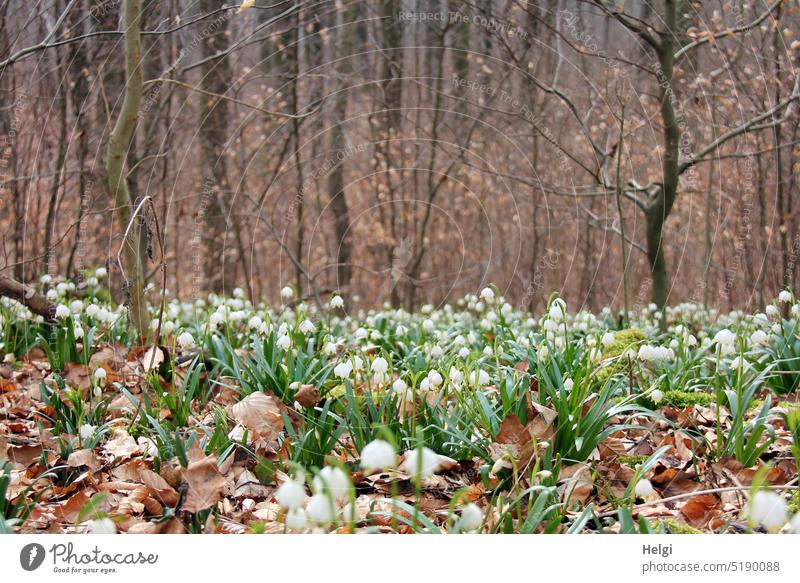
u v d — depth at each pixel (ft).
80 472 12.42
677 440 12.78
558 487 10.69
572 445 11.46
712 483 11.28
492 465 11.31
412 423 11.95
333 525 9.90
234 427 13.58
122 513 10.96
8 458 12.89
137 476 12.34
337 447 13.07
